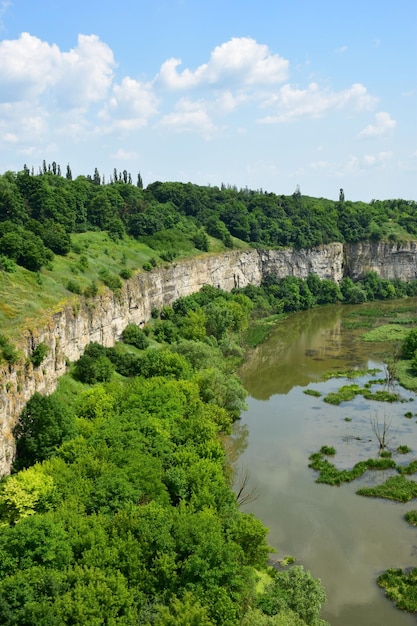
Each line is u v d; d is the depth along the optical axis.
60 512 43.25
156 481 50.06
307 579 43.19
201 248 173.62
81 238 129.62
